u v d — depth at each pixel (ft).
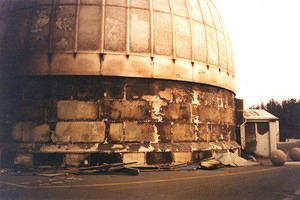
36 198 30.78
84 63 57.21
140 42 59.62
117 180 42.83
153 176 47.16
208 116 67.62
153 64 59.93
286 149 135.13
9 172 51.26
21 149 56.75
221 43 74.08
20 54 59.52
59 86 57.98
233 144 75.77
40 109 57.98
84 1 59.41
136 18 60.34
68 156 55.21
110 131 57.06
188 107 63.62
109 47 57.98
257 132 89.35
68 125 56.75
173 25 63.16
